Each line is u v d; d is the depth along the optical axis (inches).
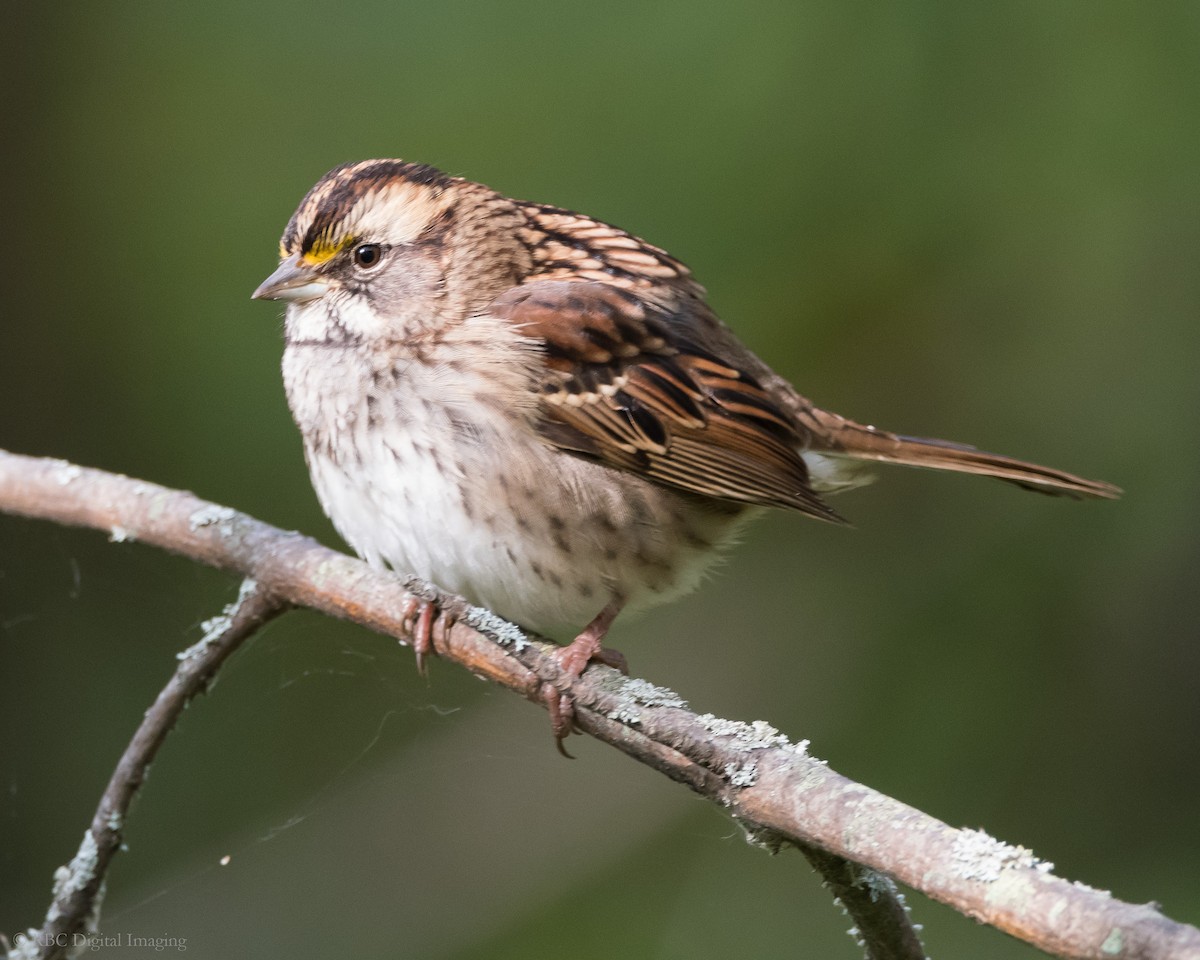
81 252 491.2
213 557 295.1
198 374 463.2
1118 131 462.0
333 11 484.4
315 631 460.4
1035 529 465.7
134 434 466.3
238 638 289.3
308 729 456.4
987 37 466.6
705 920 421.7
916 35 465.1
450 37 475.2
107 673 466.6
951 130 468.1
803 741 219.8
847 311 476.7
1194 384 465.4
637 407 307.1
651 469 306.3
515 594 299.7
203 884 434.3
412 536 297.3
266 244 468.4
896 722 444.1
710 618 478.6
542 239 326.3
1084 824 424.2
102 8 508.4
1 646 469.4
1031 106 466.0
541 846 440.8
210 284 469.1
